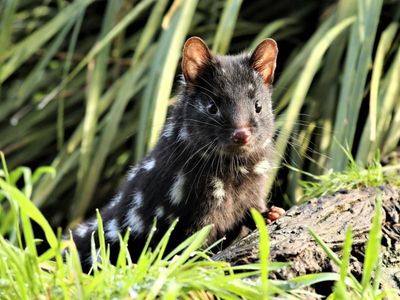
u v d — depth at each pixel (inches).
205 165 335.3
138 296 215.9
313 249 257.8
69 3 574.6
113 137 476.1
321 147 450.9
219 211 337.7
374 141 419.5
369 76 474.3
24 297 220.4
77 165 514.3
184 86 350.3
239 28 528.7
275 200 422.6
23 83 525.7
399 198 306.0
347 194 307.1
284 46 529.3
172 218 336.2
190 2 469.7
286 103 465.4
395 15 484.7
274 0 549.3
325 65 475.2
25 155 536.1
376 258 236.7
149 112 456.4
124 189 368.8
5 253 236.2
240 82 339.6
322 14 510.0
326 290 248.8
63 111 541.6
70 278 231.5
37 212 234.1
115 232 355.9
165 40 466.6
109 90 499.2
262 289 214.1
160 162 345.4
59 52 558.9
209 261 237.5
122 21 482.9
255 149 338.0
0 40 510.6
